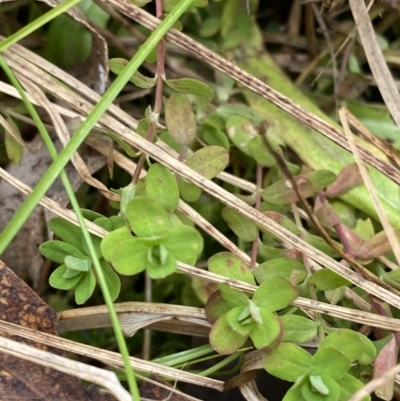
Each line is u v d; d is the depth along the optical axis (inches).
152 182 8.9
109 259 8.6
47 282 10.7
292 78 11.9
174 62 11.3
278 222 9.9
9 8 11.1
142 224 8.4
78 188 10.3
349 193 10.4
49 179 8.8
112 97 9.0
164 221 8.4
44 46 11.3
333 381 8.7
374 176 10.5
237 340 8.9
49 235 10.1
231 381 9.5
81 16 10.5
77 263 9.0
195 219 9.8
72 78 10.2
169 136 10.4
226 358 9.9
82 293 9.0
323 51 11.6
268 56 11.3
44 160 10.5
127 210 8.4
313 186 9.9
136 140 9.5
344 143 9.9
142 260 8.5
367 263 9.8
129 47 11.3
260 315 8.8
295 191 9.4
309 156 10.7
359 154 9.9
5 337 9.2
